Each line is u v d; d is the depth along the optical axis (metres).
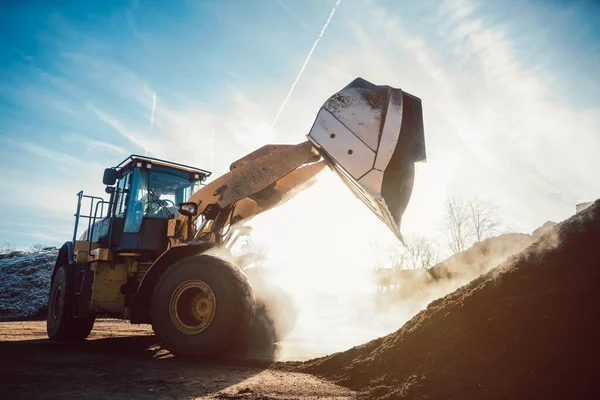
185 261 4.88
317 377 3.85
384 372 3.43
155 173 6.67
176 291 4.78
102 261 6.16
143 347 6.05
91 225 7.15
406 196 4.77
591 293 3.04
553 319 2.98
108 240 6.55
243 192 5.52
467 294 3.65
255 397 3.01
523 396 2.66
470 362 3.01
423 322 3.69
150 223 6.29
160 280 4.92
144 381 3.51
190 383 3.46
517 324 3.07
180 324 4.68
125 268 6.29
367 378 3.46
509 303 3.23
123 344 6.42
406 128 4.80
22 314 14.30
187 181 6.99
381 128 4.56
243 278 4.71
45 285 16.30
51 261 18.19
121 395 3.03
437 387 2.88
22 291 15.79
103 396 2.98
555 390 2.63
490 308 3.30
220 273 4.67
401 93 4.62
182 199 6.86
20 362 4.34
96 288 6.03
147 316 5.14
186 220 5.98
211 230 5.67
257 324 6.16
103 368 4.10
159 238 6.29
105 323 10.88
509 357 2.91
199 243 5.18
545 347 2.85
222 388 3.30
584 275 3.18
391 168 4.80
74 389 3.15
